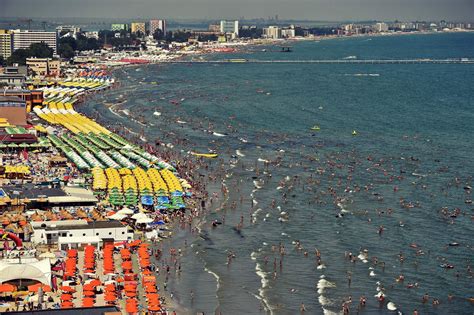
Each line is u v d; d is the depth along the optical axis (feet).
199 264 539.29
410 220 644.69
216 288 496.64
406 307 470.80
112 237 572.92
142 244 565.12
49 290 455.63
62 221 584.81
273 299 480.23
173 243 585.22
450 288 500.33
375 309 467.11
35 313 379.55
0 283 453.99
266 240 593.83
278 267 535.60
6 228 569.64
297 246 579.07
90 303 442.91
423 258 554.46
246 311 462.19
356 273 524.93
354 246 579.48
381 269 532.73
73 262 505.66
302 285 503.20
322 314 458.91
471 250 571.28
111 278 490.49
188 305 469.98
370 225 631.97
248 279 513.86
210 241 590.96
